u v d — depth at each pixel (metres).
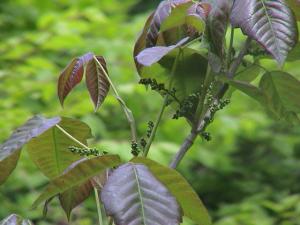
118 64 1.50
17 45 1.45
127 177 0.42
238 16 0.48
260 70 0.60
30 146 0.53
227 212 1.60
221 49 0.50
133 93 1.47
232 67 0.53
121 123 1.60
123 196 0.41
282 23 0.48
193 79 0.55
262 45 0.47
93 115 1.46
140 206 0.41
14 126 1.32
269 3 0.48
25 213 1.41
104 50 1.52
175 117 0.53
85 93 1.34
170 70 0.55
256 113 1.64
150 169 0.44
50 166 0.54
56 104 1.40
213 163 1.67
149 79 0.53
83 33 1.67
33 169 1.44
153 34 0.53
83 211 1.42
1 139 1.31
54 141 0.53
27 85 1.36
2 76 1.39
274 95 0.57
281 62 0.47
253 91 0.52
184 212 0.46
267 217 1.54
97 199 0.51
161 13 0.53
